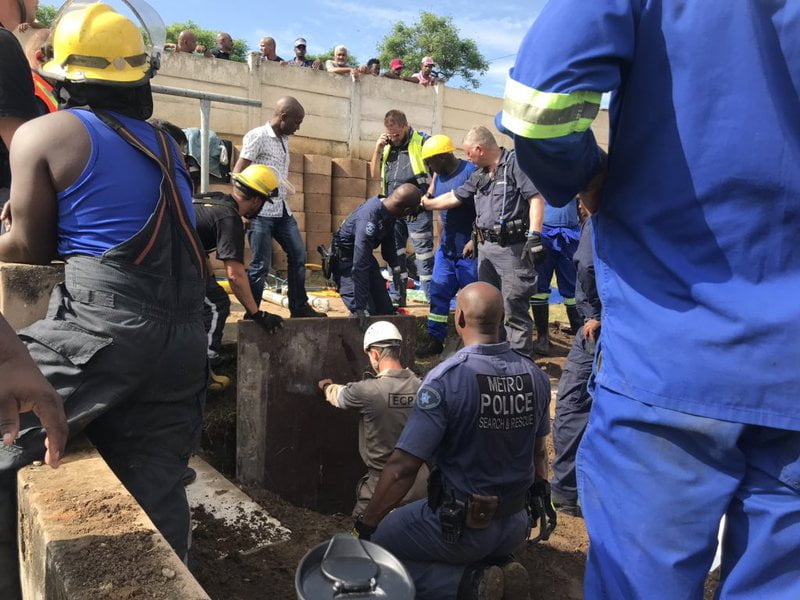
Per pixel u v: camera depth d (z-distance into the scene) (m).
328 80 11.35
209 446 4.34
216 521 3.11
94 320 1.90
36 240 2.00
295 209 9.98
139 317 1.94
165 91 5.12
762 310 1.21
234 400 4.57
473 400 2.59
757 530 1.28
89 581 1.39
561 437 3.97
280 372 4.27
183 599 1.36
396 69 13.08
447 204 5.59
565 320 7.76
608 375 1.40
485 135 5.09
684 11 1.25
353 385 3.69
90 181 1.94
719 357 1.23
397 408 3.59
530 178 1.40
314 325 4.36
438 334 5.96
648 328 1.32
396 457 2.61
